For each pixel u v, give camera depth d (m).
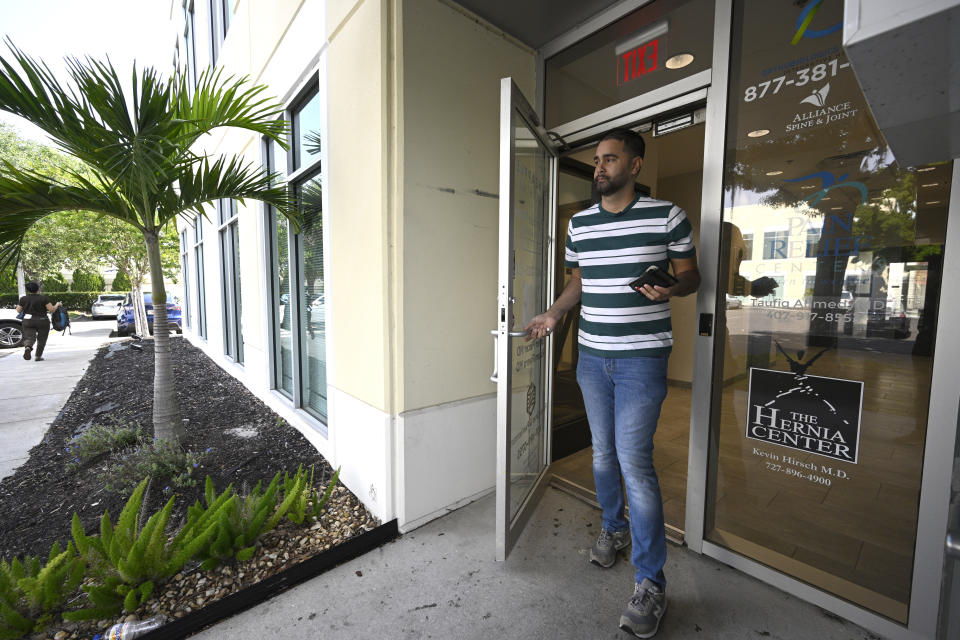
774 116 1.58
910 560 1.40
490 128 2.37
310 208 3.41
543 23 2.32
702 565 1.80
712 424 1.81
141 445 3.29
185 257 11.36
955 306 1.22
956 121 0.65
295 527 2.14
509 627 1.51
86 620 1.56
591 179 3.00
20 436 3.79
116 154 2.26
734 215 1.71
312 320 3.57
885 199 1.35
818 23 1.46
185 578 1.76
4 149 13.33
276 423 3.89
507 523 1.81
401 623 1.55
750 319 1.69
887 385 1.39
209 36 6.08
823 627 1.47
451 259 2.23
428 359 2.16
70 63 2.20
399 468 2.09
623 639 1.45
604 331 1.56
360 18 2.12
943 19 0.42
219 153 5.73
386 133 1.97
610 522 1.79
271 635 1.51
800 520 1.63
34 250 13.20
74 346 10.30
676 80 1.92
